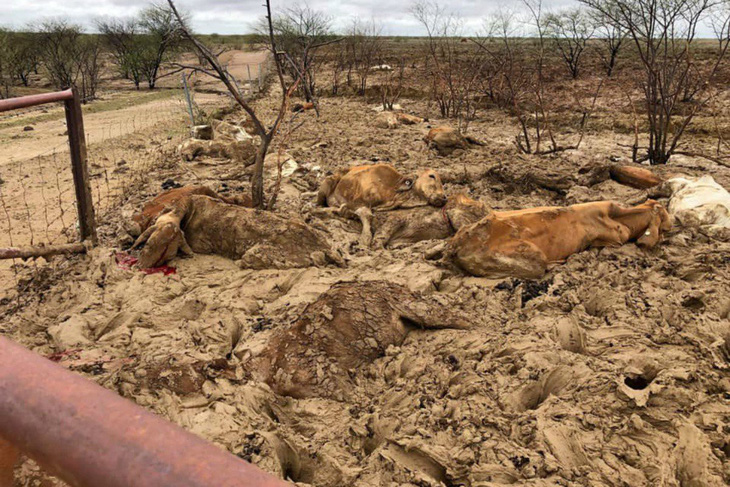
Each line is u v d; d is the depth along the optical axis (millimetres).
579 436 3500
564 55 26266
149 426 539
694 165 11234
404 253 6820
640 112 17547
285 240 6531
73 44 39125
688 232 6895
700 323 4699
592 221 6223
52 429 536
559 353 4371
